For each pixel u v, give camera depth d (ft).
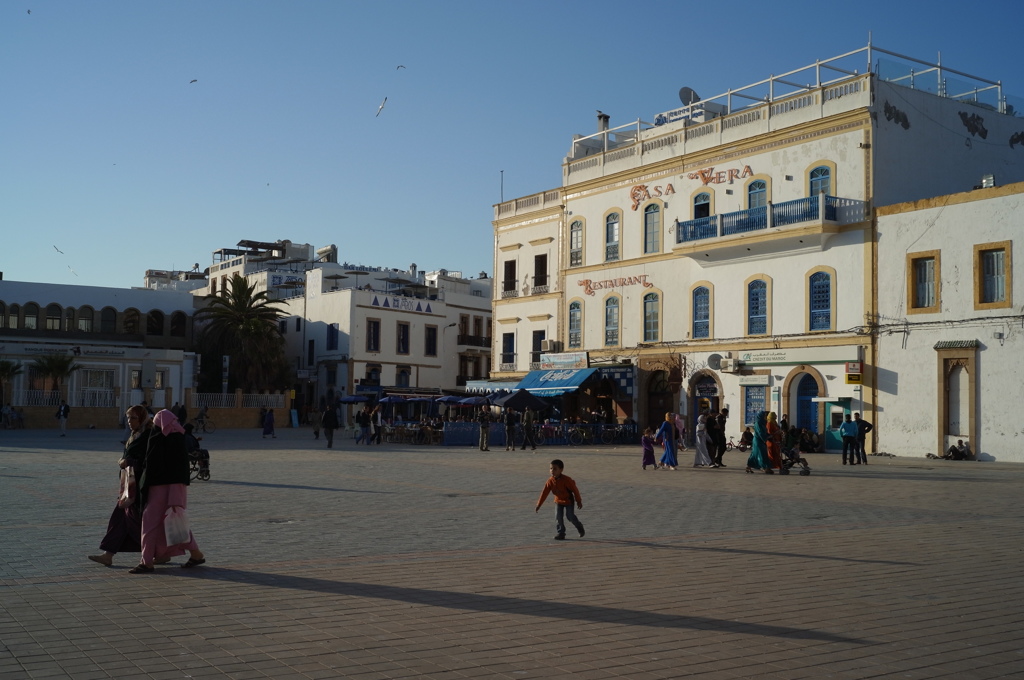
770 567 35.09
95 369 193.57
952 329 108.68
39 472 74.33
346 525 46.03
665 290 143.95
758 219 127.75
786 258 126.41
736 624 25.93
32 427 177.99
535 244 170.30
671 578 32.71
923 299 112.37
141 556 34.94
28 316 217.36
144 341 229.86
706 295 137.39
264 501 56.24
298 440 147.95
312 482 69.92
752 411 130.52
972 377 106.22
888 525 48.49
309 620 25.67
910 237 112.98
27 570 32.55
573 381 152.46
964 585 31.81
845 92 119.85
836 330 119.96
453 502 57.62
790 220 123.54
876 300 116.06
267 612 26.58
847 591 30.63
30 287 217.36
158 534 32.76
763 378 128.47
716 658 22.54
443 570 33.78
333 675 20.67
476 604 28.09
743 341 131.34
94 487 62.39
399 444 140.87
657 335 145.28
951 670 21.86
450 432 137.90
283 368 229.25
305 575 32.37
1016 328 103.14
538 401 128.77
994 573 34.17
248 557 36.06
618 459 107.24
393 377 233.14
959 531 46.06
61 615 25.86
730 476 82.94
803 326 123.95
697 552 38.75
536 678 20.75
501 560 36.22
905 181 119.44
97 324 225.15
